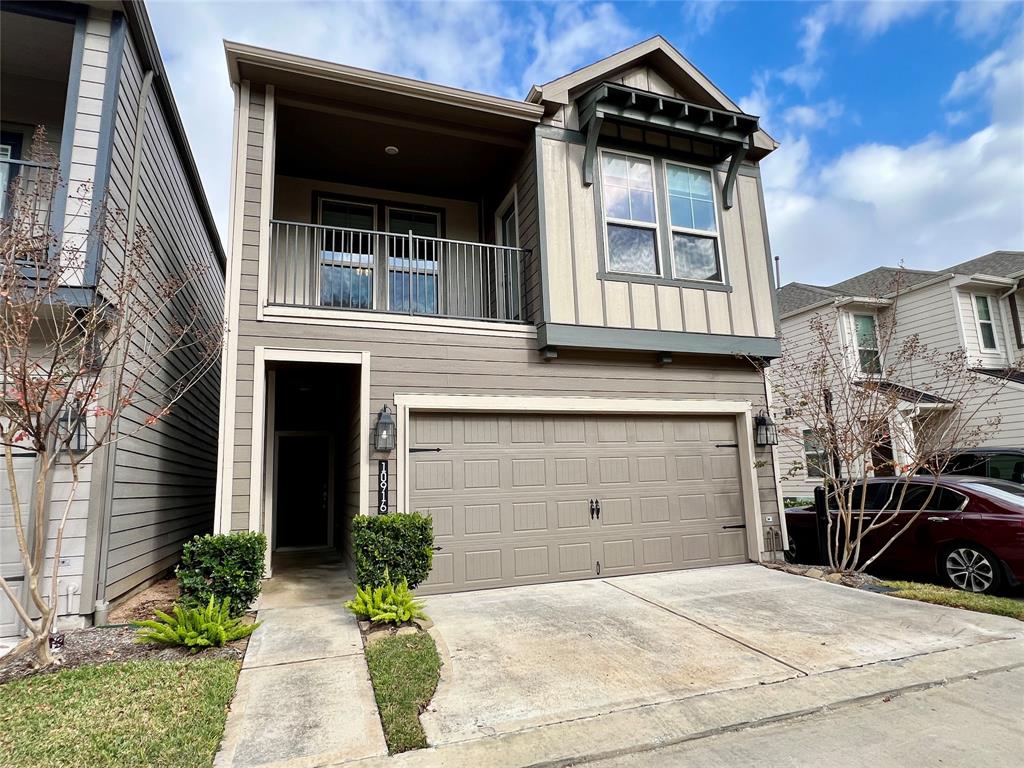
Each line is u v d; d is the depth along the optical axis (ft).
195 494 28.71
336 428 31.65
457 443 20.34
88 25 17.52
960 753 8.98
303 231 26.86
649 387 23.00
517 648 13.73
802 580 20.47
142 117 19.65
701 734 9.73
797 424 37.81
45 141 16.76
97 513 15.81
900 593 18.31
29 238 13.38
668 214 24.06
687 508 23.03
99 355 14.21
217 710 10.27
